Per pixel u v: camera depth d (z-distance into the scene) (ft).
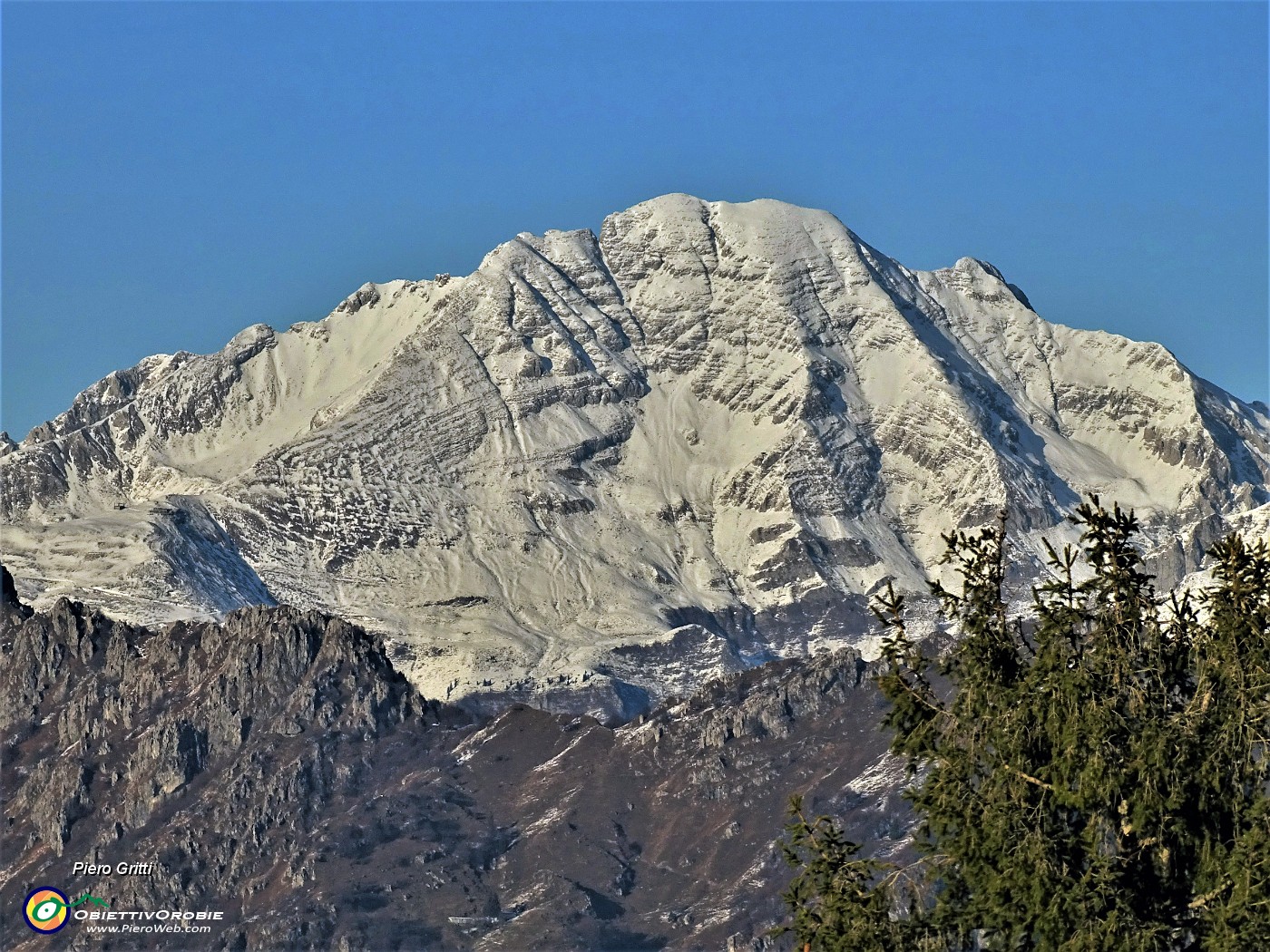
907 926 508.12
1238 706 497.46
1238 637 505.25
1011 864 496.23
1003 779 506.89
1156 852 497.46
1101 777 494.18
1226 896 483.92
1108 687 507.30
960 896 513.04
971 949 508.94
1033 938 500.74
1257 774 495.41
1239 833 493.36
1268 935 472.85
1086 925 486.79
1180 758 493.77
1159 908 492.54
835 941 509.76
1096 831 497.05
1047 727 505.25
